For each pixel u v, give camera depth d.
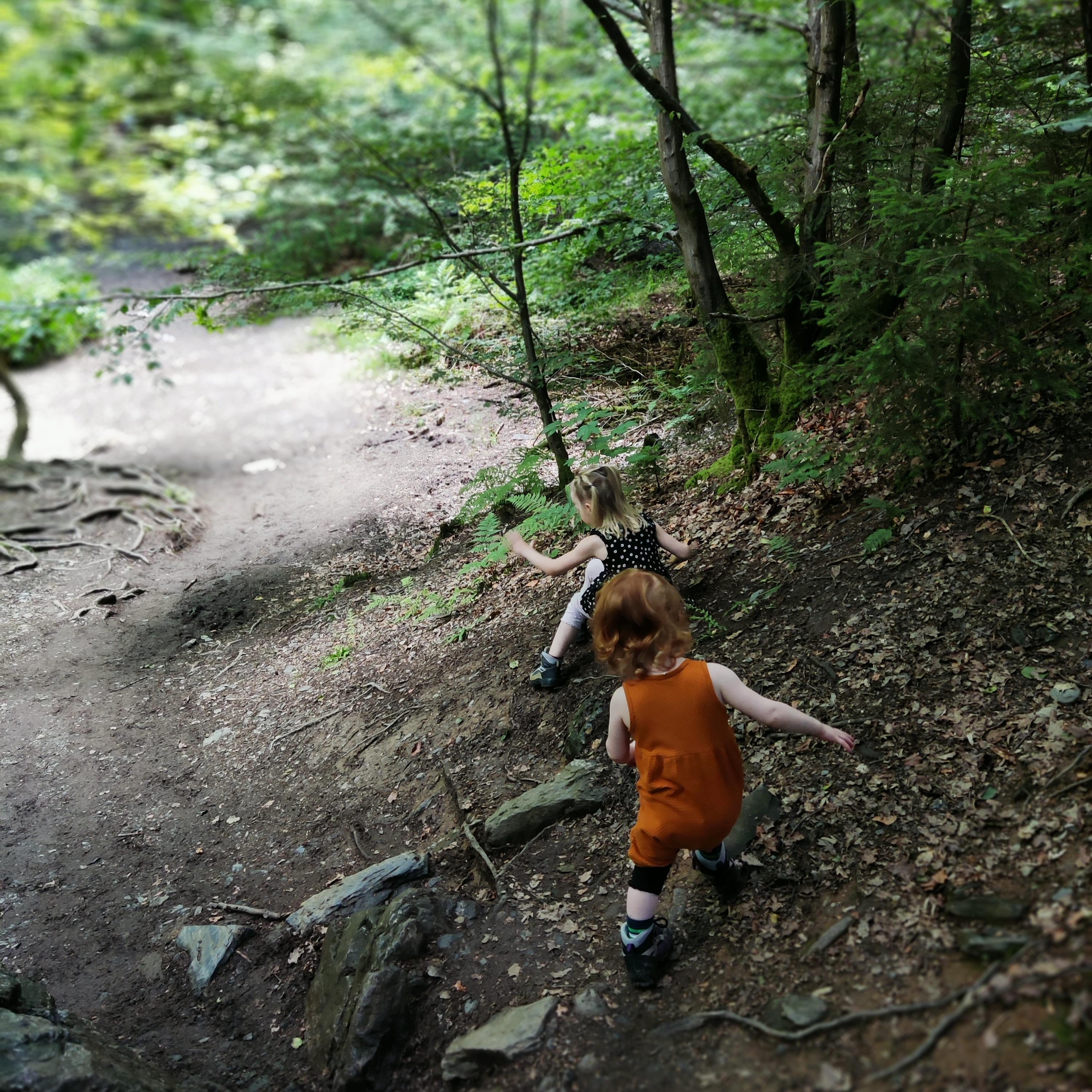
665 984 3.01
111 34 8.84
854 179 5.38
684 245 5.82
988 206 3.83
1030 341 4.50
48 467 10.91
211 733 6.03
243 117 9.66
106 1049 3.35
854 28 5.86
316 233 11.43
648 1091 2.65
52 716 6.49
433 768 4.78
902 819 3.19
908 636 3.89
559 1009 3.04
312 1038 3.46
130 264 13.84
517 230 5.92
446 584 6.93
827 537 4.77
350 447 10.04
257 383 12.10
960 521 4.25
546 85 11.41
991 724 3.35
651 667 2.89
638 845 2.94
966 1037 2.36
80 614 8.00
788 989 2.78
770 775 3.62
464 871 3.95
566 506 5.66
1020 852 2.86
